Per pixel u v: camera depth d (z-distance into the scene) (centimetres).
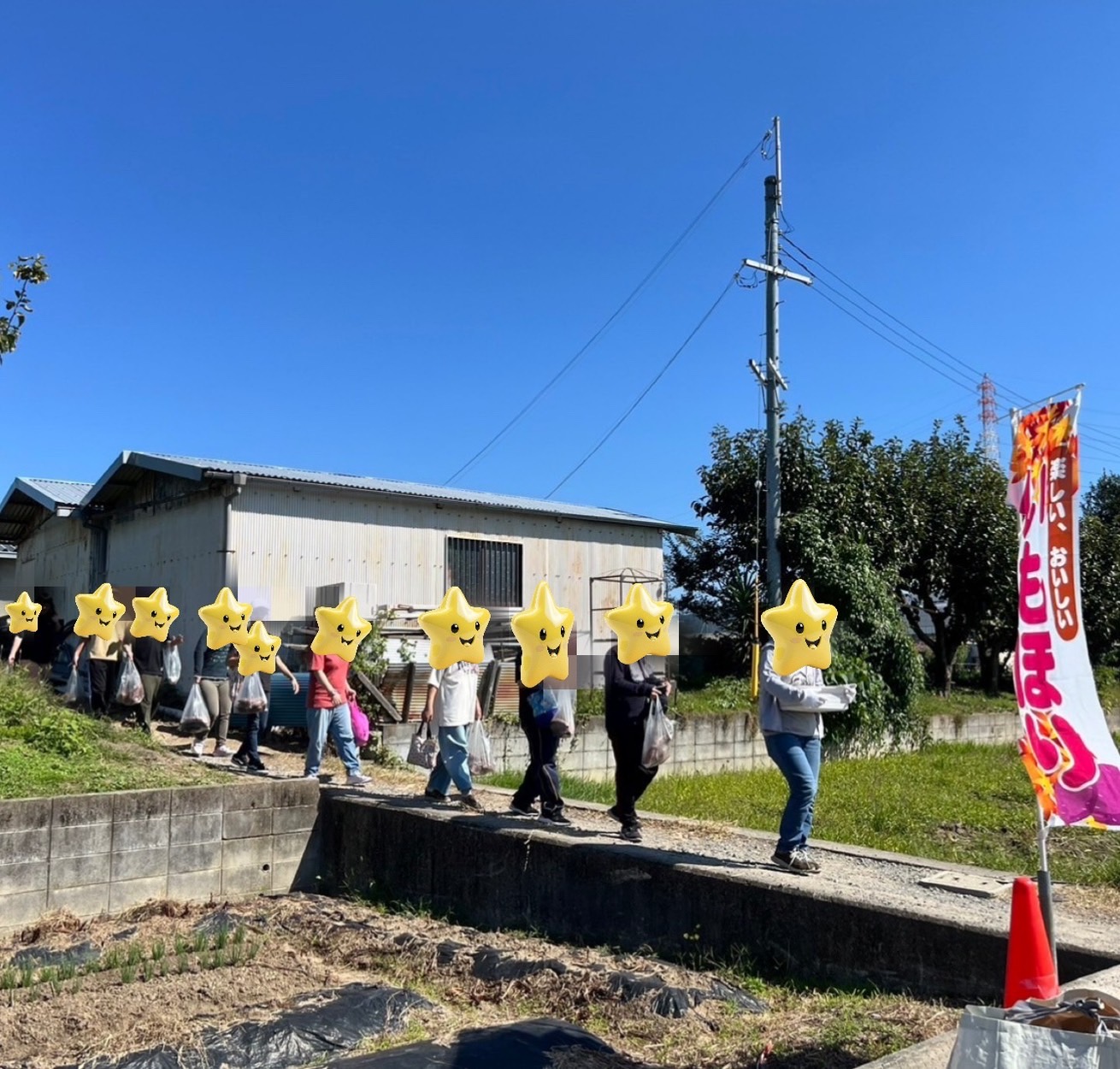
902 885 639
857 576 1748
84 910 763
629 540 1767
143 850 797
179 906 799
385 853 862
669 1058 500
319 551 1398
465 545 1551
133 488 1627
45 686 1242
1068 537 385
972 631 2352
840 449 2002
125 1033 526
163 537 1506
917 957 555
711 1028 535
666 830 830
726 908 643
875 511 1984
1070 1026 289
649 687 768
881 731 1622
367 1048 522
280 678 1250
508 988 607
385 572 1456
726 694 1650
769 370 1688
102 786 830
